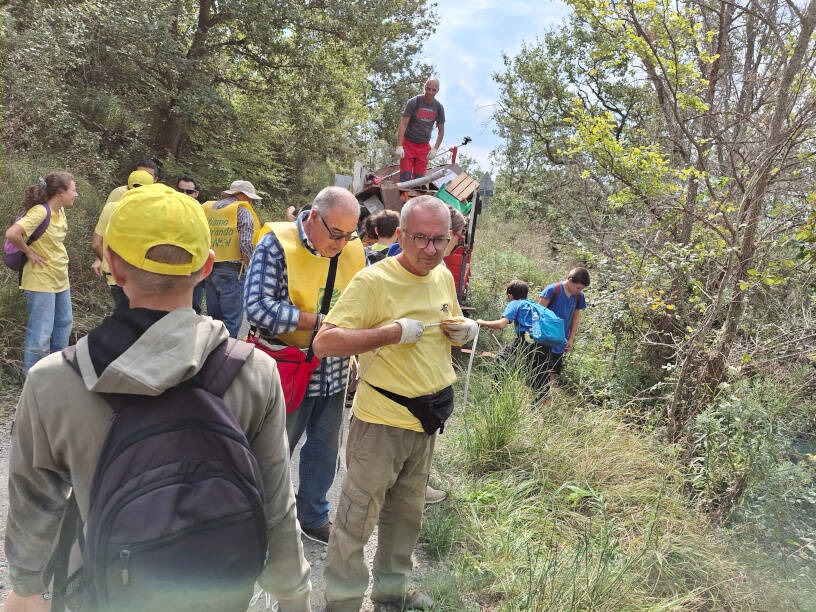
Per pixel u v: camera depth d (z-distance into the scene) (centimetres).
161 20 1086
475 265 1160
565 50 1978
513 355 546
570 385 608
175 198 118
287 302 277
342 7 1295
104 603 101
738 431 381
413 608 272
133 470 103
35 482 114
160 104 1216
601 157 558
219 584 104
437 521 339
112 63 1076
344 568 246
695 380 471
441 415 242
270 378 127
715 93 575
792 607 298
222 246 557
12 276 547
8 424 422
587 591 277
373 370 238
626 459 423
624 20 519
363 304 230
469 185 804
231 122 1301
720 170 536
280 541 138
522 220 2022
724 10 528
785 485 362
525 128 1914
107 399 107
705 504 388
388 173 919
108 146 1070
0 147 716
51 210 463
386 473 238
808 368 441
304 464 318
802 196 439
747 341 470
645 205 573
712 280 520
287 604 144
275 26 1255
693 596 293
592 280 679
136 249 112
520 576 296
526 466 416
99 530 100
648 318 582
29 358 466
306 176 1817
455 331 243
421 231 227
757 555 334
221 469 108
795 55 418
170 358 110
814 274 440
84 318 624
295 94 1409
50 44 839
